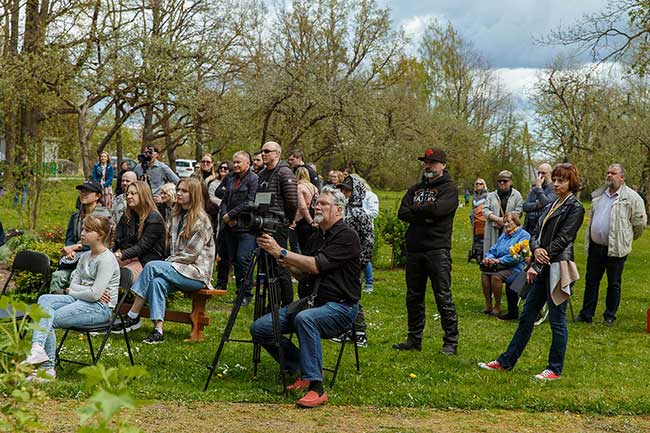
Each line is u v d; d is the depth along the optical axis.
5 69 23.03
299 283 6.41
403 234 14.98
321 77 31.59
